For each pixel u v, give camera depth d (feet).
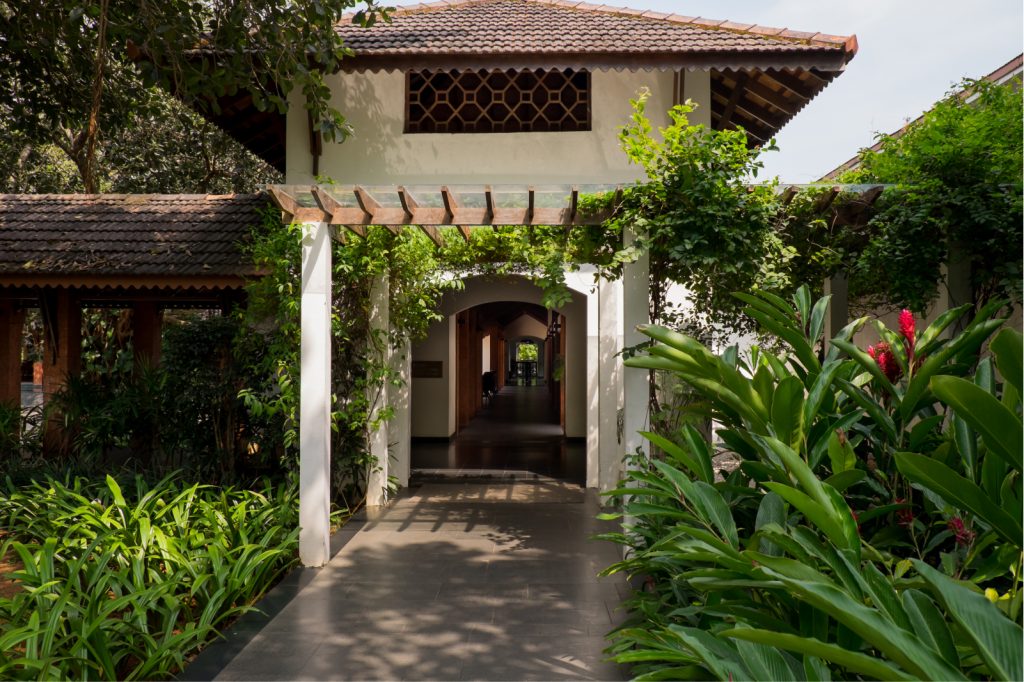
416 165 29.94
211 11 26.99
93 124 27.71
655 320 22.97
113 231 32.48
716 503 9.85
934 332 11.41
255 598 18.28
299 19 25.21
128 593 16.02
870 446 12.94
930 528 10.84
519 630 16.01
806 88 30.63
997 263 19.11
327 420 21.35
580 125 30.19
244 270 29.45
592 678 13.56
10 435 30.60
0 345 34.55
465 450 44.62
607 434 32.09
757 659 7.08
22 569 20.70
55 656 13.08
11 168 53.16
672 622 12.25
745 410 10.41
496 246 27.12
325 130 26.53
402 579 19.71
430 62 26.89
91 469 28.40
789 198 20.12
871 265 20.24
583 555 22.15
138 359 31.35
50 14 29.55
